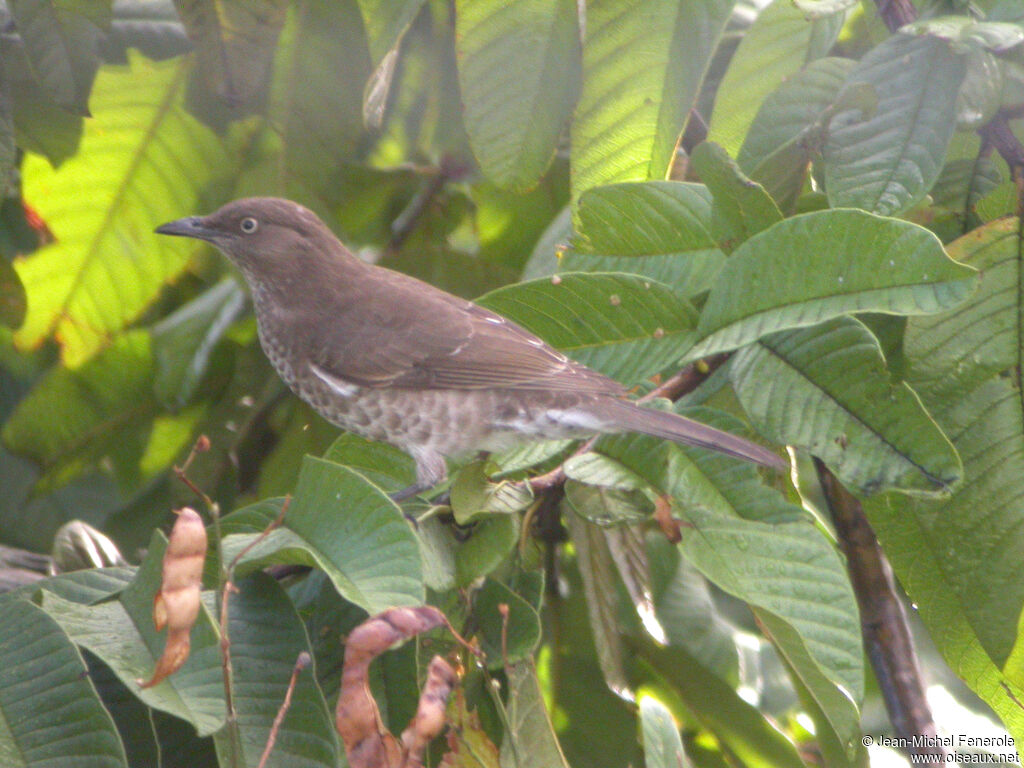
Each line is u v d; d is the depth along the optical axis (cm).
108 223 977
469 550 696
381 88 858
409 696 680
